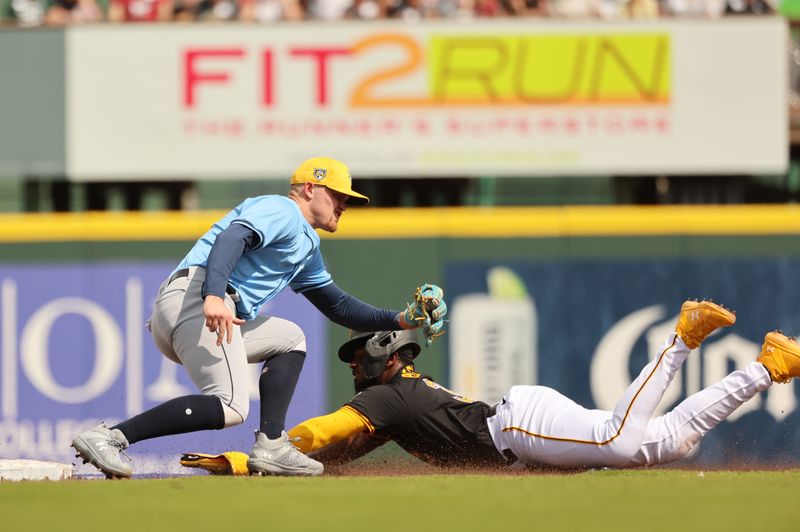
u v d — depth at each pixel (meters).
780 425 30.70
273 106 32.25
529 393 18.61
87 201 32.78
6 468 17.59
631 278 31.83
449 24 32.34
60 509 12.47
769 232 31.83
